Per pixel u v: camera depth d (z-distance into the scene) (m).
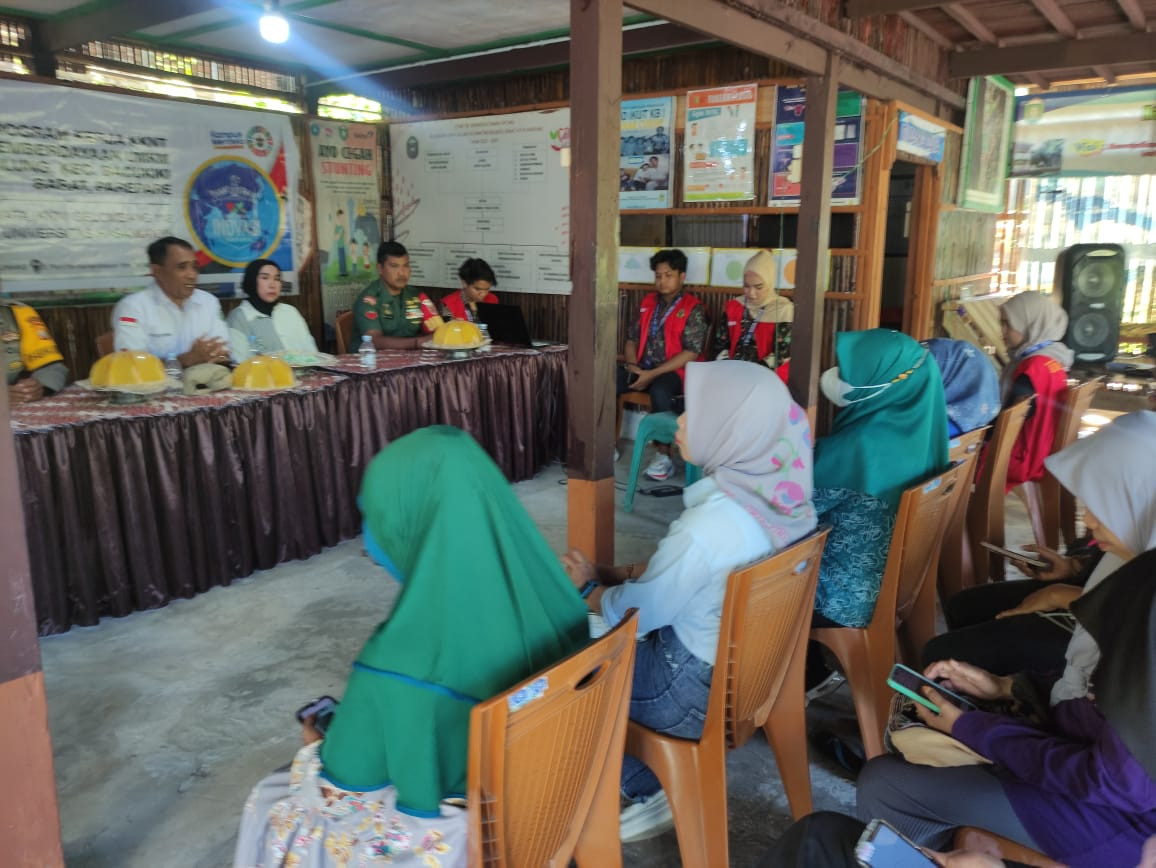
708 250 4.97
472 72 5.32
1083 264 6.31
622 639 1.28
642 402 4.82
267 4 4.08
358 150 6.05
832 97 3.17
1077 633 1.42
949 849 1.36
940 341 2.94
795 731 1.85
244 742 2.29
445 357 4.22
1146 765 1.08
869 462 2.20
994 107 5.50
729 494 1.62
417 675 1.09
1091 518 1.42
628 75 5.14
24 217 4.53
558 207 5.44
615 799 1.42
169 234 5.13
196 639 2.85
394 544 1.19
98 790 2.08
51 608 2.81
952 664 1.57
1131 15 3.83
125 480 2.88
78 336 4.84
